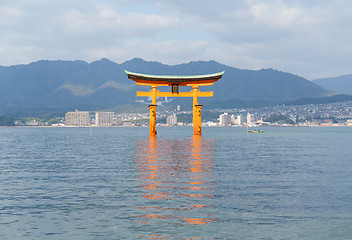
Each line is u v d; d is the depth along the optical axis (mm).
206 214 20766
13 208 22562
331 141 120438
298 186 29516
